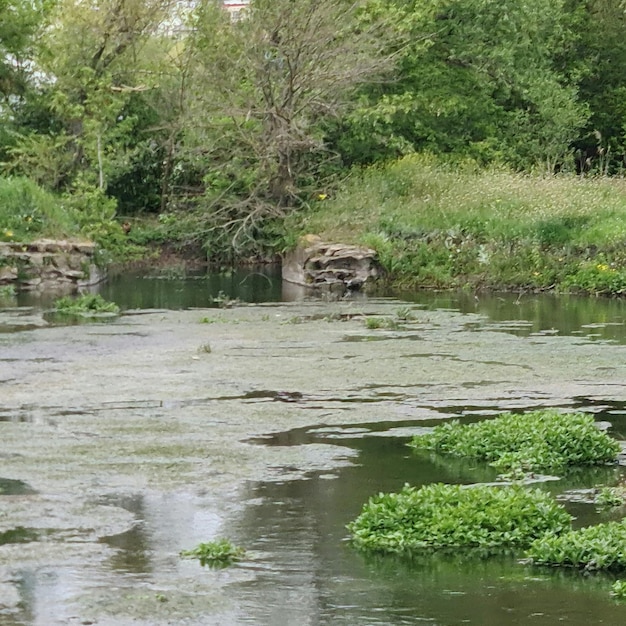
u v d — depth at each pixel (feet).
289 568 29.12
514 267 107.04
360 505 34.68
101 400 50.72
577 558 29.68
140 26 139.64
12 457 40.24
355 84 131.95
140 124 142.61
